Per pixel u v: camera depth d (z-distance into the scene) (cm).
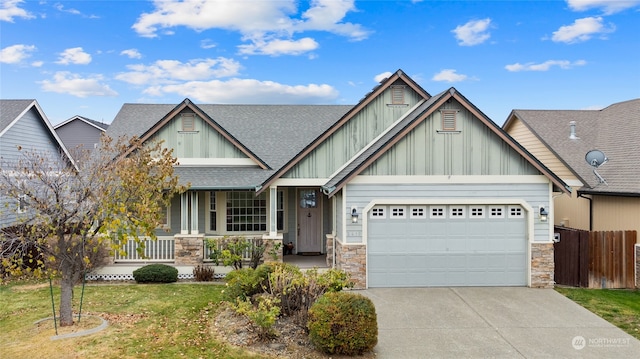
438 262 1348
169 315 1058
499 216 1350
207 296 1226
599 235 1364
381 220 1338
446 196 1328
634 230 1392
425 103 1519
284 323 980
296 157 1460
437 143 1328
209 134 1612
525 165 1335
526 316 1076
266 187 1452
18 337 903
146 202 934
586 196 1603
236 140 1603
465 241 1349
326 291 997
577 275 1366
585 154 1719
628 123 1756
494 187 1333
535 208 1337
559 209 1808
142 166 996
